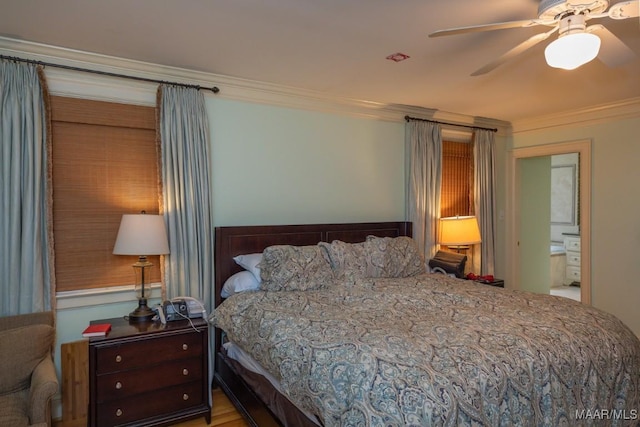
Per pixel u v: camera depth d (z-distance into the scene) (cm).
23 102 251
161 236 267
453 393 149
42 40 250
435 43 254
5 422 182
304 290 285
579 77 324
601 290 420
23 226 250
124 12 215
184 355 260
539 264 546
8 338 215
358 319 219
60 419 260
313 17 221
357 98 382
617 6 171
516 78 325
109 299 286
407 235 417
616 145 409
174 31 238
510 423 158
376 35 243
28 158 251
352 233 384
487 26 187
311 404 172
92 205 281
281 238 345
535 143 480
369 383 154
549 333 197
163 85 299
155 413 250
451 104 407
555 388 176
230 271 322
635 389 208
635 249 396
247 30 237
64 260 272
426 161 432
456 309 237
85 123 278
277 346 206
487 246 478
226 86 326
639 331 394
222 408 285
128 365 242
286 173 359
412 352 170
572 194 705
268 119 350
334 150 385
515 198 503
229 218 333
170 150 298
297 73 313
